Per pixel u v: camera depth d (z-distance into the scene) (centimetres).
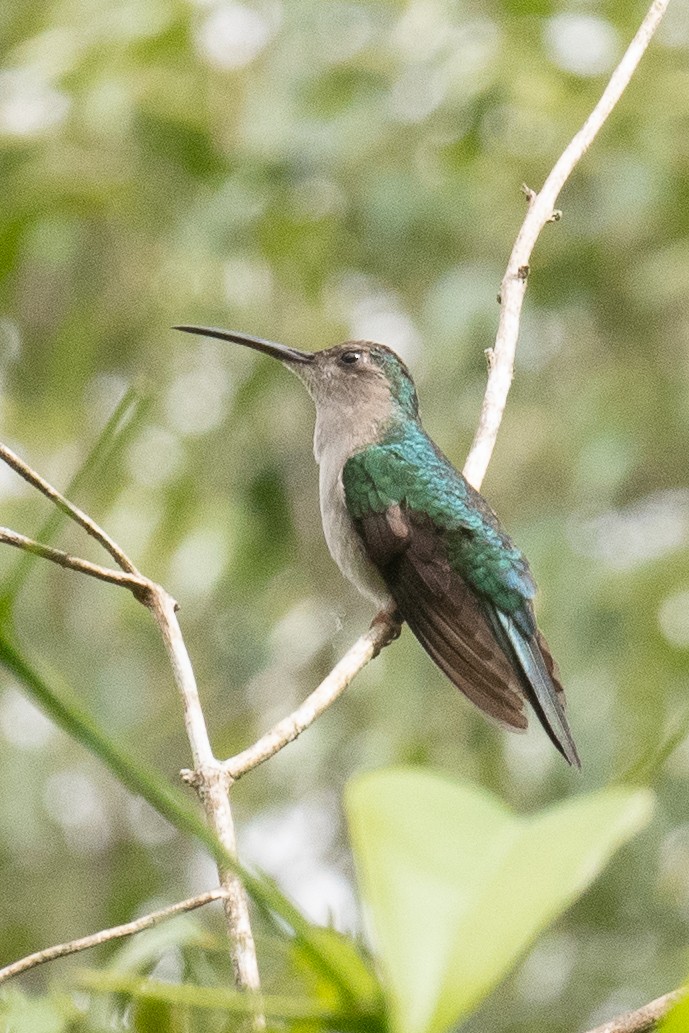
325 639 1313
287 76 1155
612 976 1072
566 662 1071
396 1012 195
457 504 813
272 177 1150
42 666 212
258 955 338
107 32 1121
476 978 195
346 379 893
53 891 1338
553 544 1108
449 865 203
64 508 217
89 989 285
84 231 1212
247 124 1136
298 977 278
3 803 1265
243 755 445
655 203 1182
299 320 1255
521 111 1167
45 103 1133
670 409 1211
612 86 680
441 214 1155
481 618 788
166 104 1145
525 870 199
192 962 317
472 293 1125
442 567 794
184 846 1370
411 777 210
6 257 1000
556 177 681
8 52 1220
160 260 1239
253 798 1281
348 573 839
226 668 1307
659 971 1048
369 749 1086
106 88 1095
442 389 1234
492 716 730
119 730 1214
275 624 1327
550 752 1077
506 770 1098
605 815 196
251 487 1253
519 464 1244
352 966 223
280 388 1241
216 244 1139
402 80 1173
